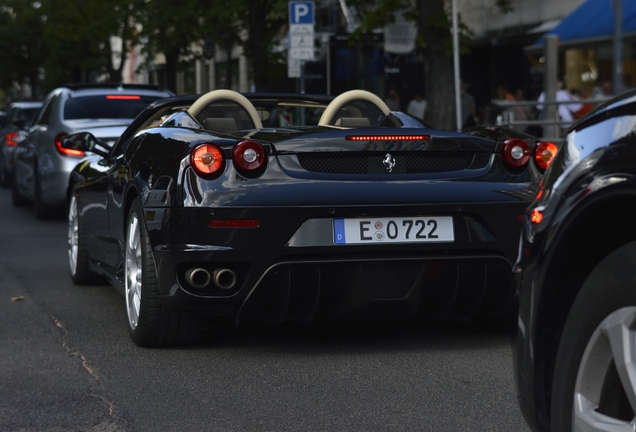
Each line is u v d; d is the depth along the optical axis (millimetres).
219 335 8461
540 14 35938
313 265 7105
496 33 38781
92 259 10797
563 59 32219
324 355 7715
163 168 7516
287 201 7055
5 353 7895
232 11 31328
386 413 6109
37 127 20469
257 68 31281
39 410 6266
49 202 18938
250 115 8617
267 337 8375
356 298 7262
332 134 7309
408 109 39531
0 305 10180
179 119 8500
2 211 21781
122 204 8562
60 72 58625
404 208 7184
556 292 4266
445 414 6074
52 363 7535
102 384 6898
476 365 7336
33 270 12820
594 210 4008
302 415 6090
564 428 4145
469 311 7645
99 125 18344
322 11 43062
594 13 29953
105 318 9375
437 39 23016
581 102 22344
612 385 3969
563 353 4156
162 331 7770
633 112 3900
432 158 7496
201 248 7062
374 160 7367
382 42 38844
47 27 55938
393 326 8828
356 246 7137
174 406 6332
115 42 58094
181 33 35031
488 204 7336
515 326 4504
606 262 3949
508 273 7465
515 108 23922
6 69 82375
